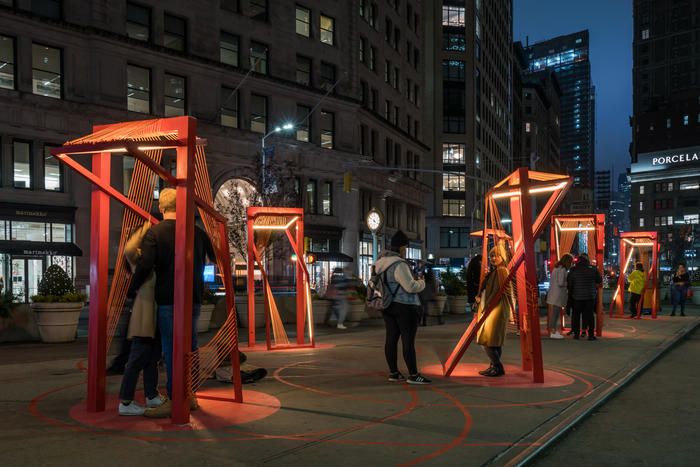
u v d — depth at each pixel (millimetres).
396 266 7398
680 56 141250
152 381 6008
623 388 7867
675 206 120062
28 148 29047
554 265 14258
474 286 14922
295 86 40500
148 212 6625
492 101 94375
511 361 9680
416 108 59938
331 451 4707
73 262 30047
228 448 4734
